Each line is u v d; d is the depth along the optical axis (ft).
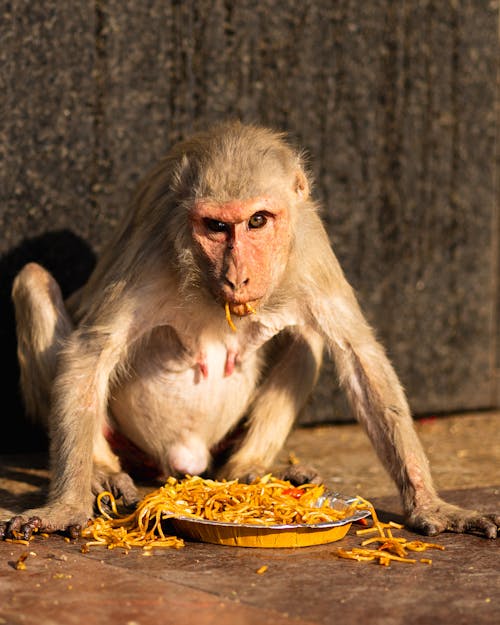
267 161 28.17
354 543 27.07
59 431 29.04
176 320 30.81
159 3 42.39
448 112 50.37
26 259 40.34
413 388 50.42
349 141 47.62
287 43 45.60
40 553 25.62
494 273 52.65
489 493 33.47
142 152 42.47
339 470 38.04
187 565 24.66
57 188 40.81
